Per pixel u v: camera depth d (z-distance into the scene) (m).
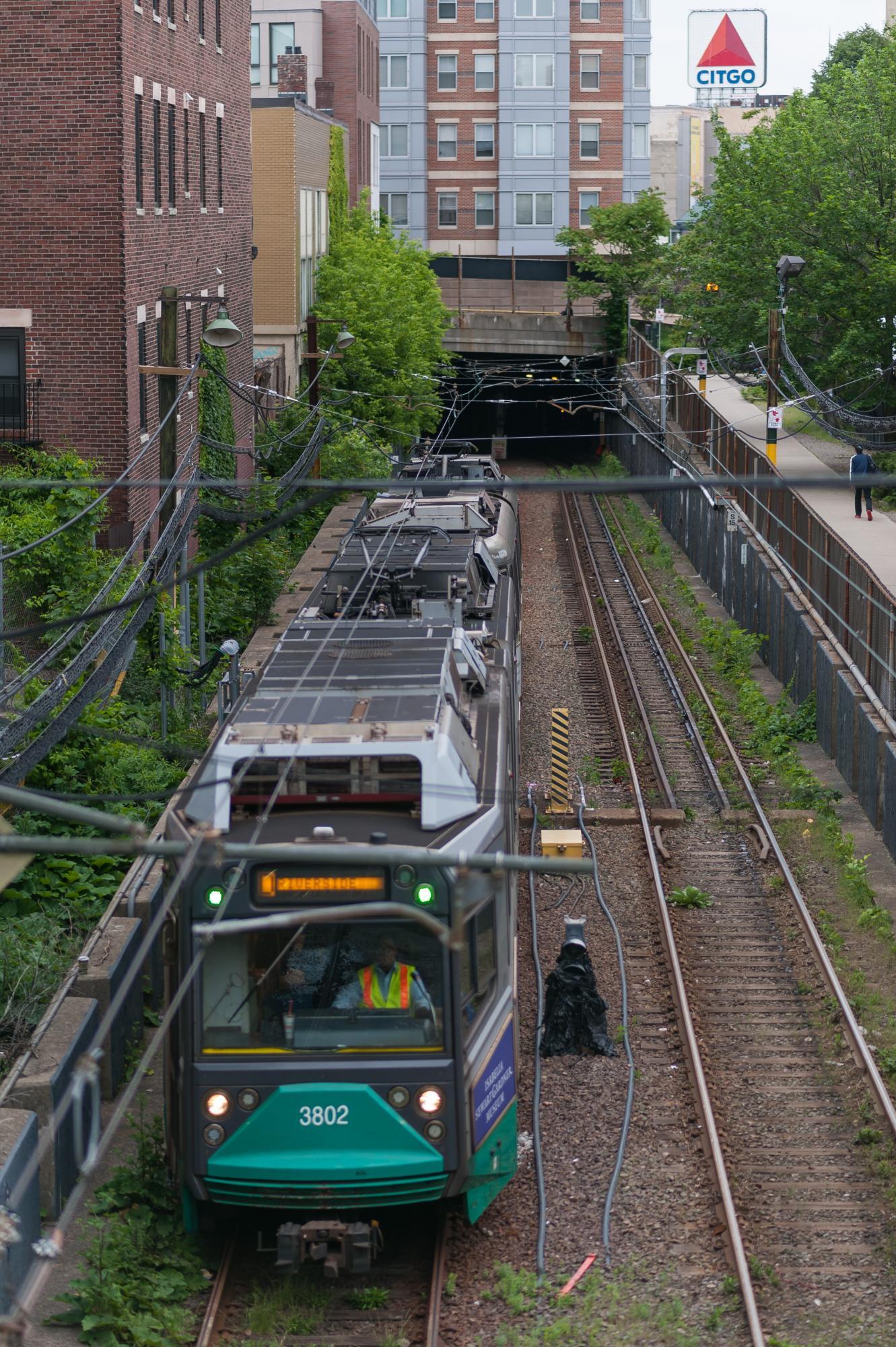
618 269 74.00
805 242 45.66
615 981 18.34
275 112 53.00
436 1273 12.34
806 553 32.06
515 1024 13.34
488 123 87.62
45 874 19.16
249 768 12.61
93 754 21.11
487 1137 12.52
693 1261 12.52
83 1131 13.95
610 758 27.75
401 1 86.25
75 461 25.86
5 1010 14.92
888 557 35.12
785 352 39.53
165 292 24.28
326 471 46.81
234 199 42.34
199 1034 12.10
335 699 13.62
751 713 30.30
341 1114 12.02
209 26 38.66
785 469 46.22
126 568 25.88
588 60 87.38
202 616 28.97
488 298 80.25
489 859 8.04
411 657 14.98
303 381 56.09
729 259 46.56
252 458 44.78
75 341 30.58
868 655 26.34
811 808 25.14
